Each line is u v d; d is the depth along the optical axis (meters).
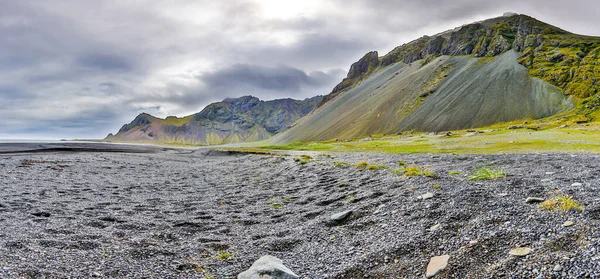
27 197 24.88
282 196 25.89
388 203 17.25
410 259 11.08
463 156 39.19
